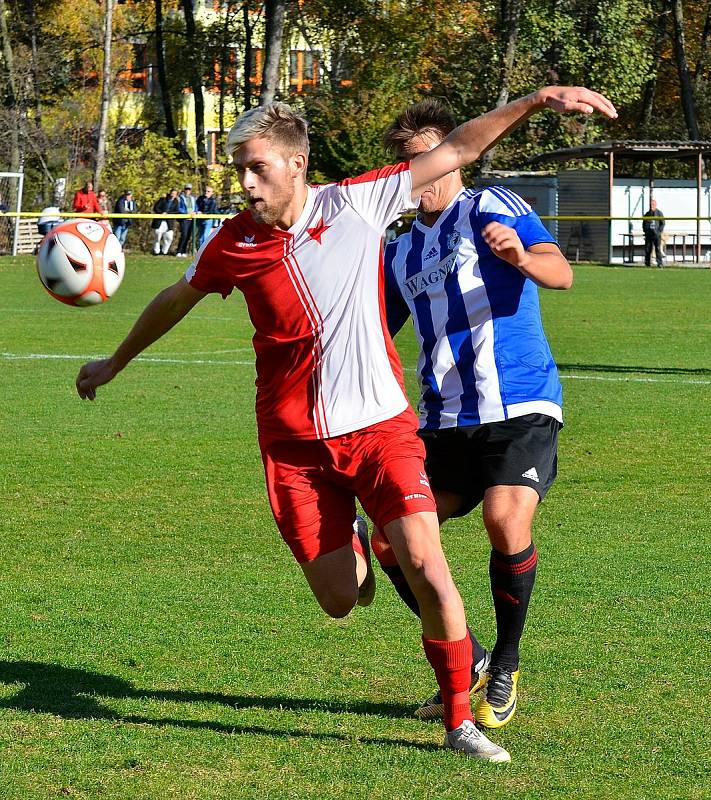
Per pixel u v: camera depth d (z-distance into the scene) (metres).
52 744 6.95
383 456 6.99
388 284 8.17
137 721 7.34
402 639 8.98
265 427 7.29
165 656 8.58
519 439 7.62
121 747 6.91
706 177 84.06
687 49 95.44
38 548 11.51
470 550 11.60
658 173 89.75
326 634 9.08
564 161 75.75
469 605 9.83
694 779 6.48
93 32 90.62
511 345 7.76
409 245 8.07
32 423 18.44
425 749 6.93
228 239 7.08
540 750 6.92
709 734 7.12
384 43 77.25
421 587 6.71
